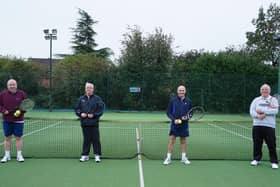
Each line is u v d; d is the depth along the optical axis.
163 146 11.50
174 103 8.62
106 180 7.13
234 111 26.47
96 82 26.88
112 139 13.11
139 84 26.83
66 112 25.75
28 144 11.59
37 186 6.68
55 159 9.06
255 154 8.66
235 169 8.17
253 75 27.83
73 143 11.86
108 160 9.02
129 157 9.43
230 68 29.86
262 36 45.06
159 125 18.61
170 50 35.56
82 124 8.81
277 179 7.36
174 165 8.52
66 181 7.03
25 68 29.61
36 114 23.67
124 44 34.94
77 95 26.95
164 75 26.73
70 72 27.27
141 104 26.81
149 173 7.72
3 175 7.43
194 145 11.91
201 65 30.44
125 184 6.87
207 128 17.61
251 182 7.12
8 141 8.73
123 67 33.34
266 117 8.38
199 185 6.87
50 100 26.44
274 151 8.41
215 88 26.44
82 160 8.83
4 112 8.49
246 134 15.15
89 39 48.59
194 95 26.52
